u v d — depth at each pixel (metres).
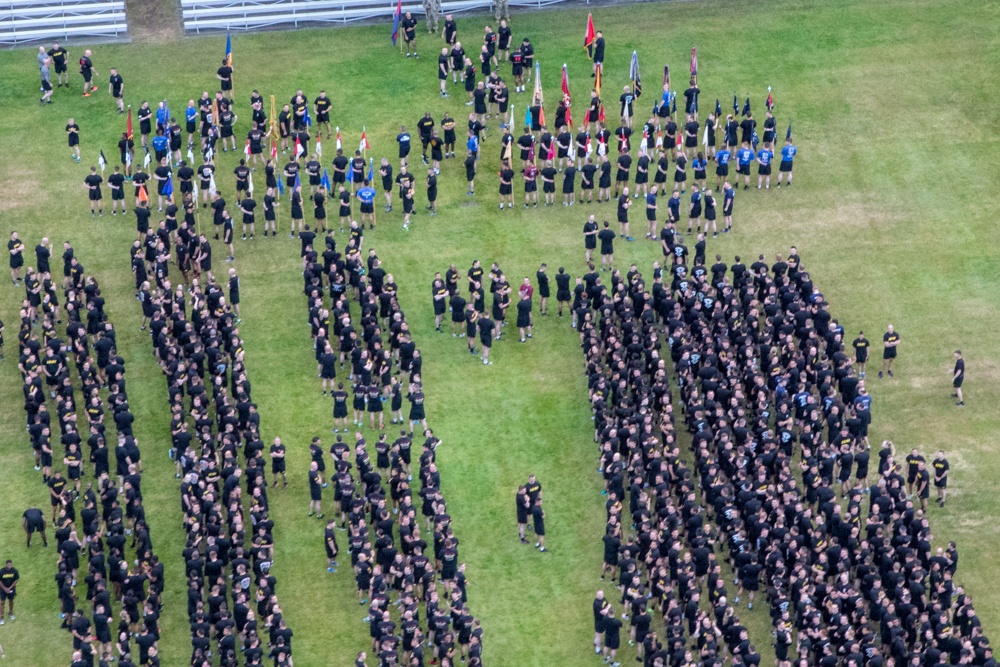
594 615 79.25
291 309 94.25
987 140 105.19
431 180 98.50
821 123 105.81
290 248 97.44
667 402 85.75
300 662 79.25
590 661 79.69
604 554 82.75
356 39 111.56
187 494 82.19
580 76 108.25
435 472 83.31
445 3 113.31
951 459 88.00
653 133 100.19
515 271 96.31
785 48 110.81
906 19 113.19
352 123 105.06
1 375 91.00
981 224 100.25
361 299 91.44
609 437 84.56
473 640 77.75
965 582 82.88
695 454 85.12
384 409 89.25
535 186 99.25
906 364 92.50
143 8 113.75
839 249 98.38
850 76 109.00
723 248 97.88
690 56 109.94
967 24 112.94
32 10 110.50
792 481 82.00
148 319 92.81
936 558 80.06
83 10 110.94
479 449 87.88
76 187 100.81
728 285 90.81
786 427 85.25
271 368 91.25
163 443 87.69
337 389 88.81
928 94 107.94
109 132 104.31
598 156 102.38
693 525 80.88
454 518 85.00
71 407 85.75
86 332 90.56
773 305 90.19
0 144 103.38
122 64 109.19
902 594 78.69
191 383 87.12
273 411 89.12
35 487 86.00
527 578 82.69
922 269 97.62
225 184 101.00
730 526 81.12
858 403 86.06
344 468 83.00
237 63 109.38
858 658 76.50
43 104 106.06
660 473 83.06
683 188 101.00
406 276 96.00
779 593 79.00
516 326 93.69
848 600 78.31
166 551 83.38
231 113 102.06
